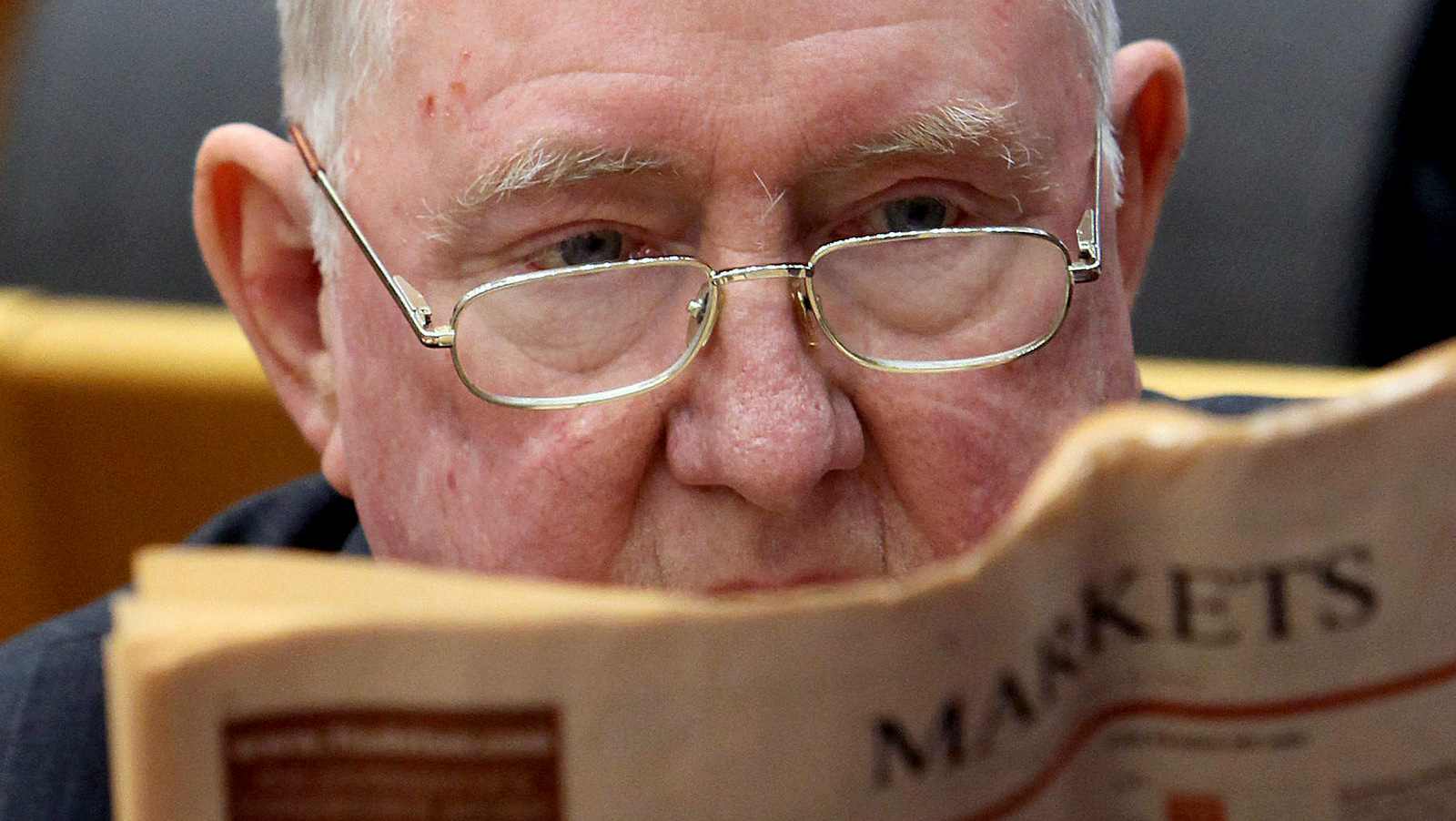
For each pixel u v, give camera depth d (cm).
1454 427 230
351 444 444
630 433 387
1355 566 236
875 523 400
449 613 229
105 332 848
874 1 375
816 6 371
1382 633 238
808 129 372
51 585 861
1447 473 232
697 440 383
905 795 235
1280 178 1028
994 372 401
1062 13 406
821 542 393
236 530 565
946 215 404
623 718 229
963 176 394
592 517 394
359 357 429
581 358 391
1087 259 417
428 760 230
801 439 372
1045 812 245
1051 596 234
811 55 370
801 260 391
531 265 398
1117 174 450
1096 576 240
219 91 1005
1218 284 1031
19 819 464
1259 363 1023
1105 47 431
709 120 370
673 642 228
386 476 432
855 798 233
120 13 1035
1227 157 1037
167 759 224
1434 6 998
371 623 226
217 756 225
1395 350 1007
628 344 389
